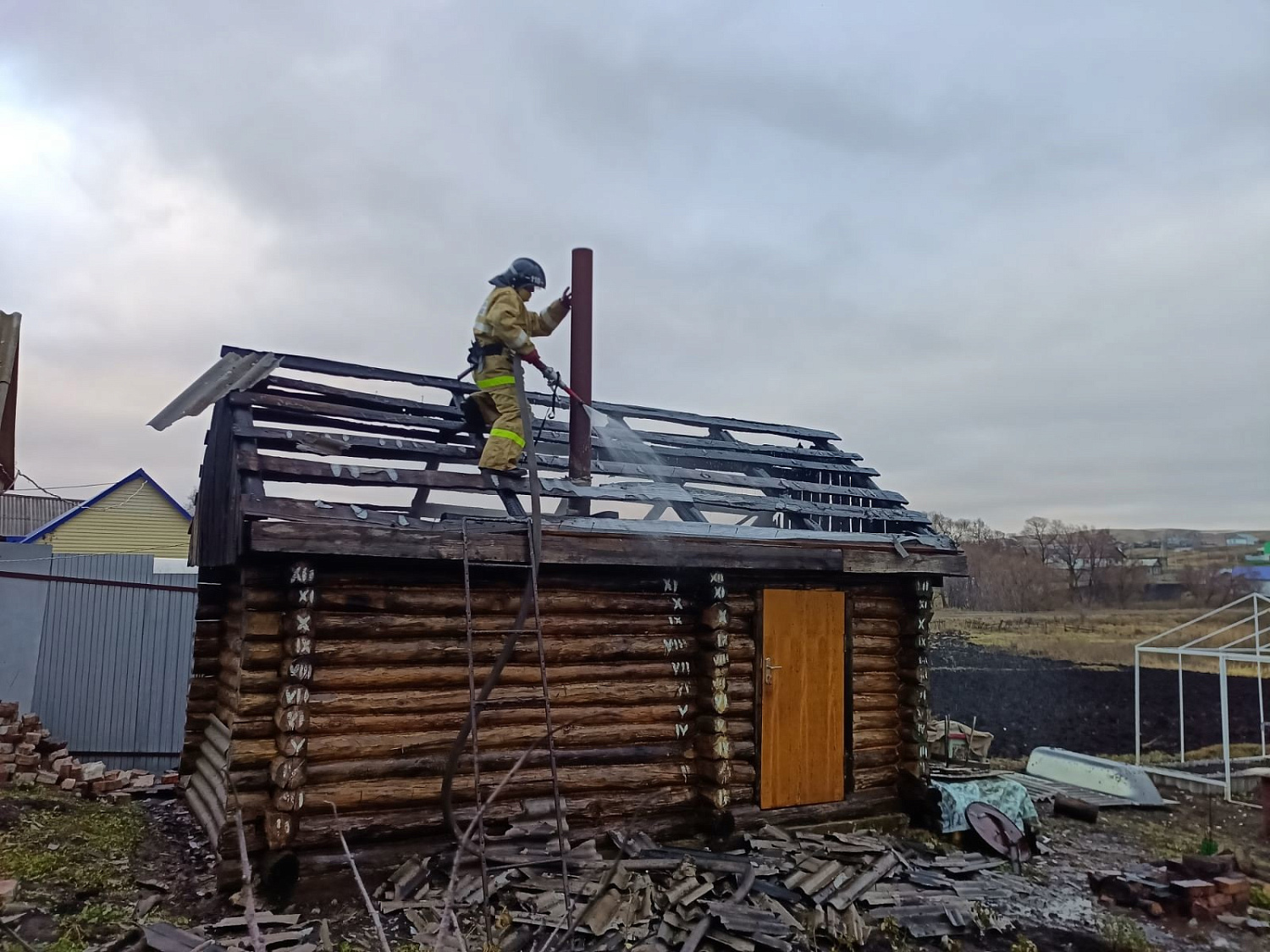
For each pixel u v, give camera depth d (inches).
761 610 339.9
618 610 313.3
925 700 370.3
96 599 478.9
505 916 230.5
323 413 303.3
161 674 483.2
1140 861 342.3
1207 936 264.4
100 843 283.4
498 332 294.7
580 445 341.4
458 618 286.2
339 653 265.4
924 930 254.4
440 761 277.1
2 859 250.4
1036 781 486.3
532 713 294.2
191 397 295.7
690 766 319.6
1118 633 1519.4
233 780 250.7
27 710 456.8
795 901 261.6
